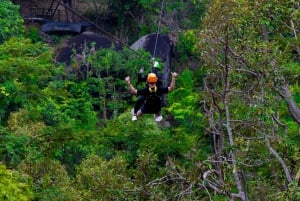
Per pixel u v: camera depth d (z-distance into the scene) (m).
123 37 54.59
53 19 56.66
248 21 21.33
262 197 21.56
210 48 21.48
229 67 21.45
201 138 26.53
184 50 51.81
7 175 17.66
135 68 45.88
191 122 29.47
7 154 21.22
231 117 22.88
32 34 52.00
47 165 22.98
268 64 20.88
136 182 21.59
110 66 46.16
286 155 21.81
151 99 19.95
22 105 27.22
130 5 54.22
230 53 21.44
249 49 21.08
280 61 21.20
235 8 20.80
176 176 21.45
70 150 28.16
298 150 21.88
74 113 40.59
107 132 26.75
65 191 21.14
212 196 21.70
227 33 20.53
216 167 21.20
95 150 27.92
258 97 20.64
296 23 24.23
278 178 21.77
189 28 53.75
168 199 20.67
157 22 54.47
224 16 20.81
